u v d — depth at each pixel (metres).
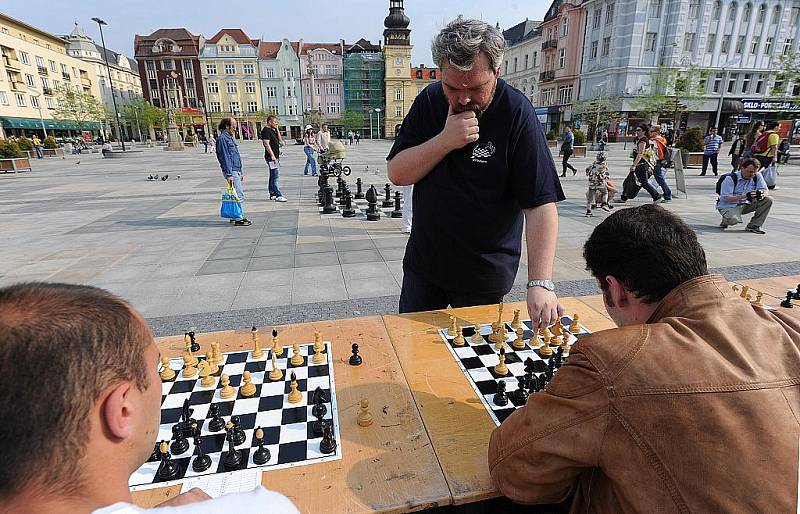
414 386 1.88
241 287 5.08
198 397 1.88
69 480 0.74
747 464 0.91
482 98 1.94
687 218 8.38
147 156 29.91
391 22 63.94
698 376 0.98
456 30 1.80
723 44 35.56
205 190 12.77
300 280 5.27
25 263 6.01
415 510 1.33
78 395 0.72
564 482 1.20
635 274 1.21
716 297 1.16
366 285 5.09
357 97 66.75
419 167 2.23
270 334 2.35
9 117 41.53
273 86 65.38
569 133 15.28
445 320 2.45
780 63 34.34
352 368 2.01
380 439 1.58
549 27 45.78
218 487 1.41
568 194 11.44
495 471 1.30
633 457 1.00
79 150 35.38
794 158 21.98
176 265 5.84
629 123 36.75
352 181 14.65
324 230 7.61
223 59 63.06
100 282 5.28
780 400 0.96
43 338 0.71
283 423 1.70
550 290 2.04
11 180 16.58
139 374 0.83
